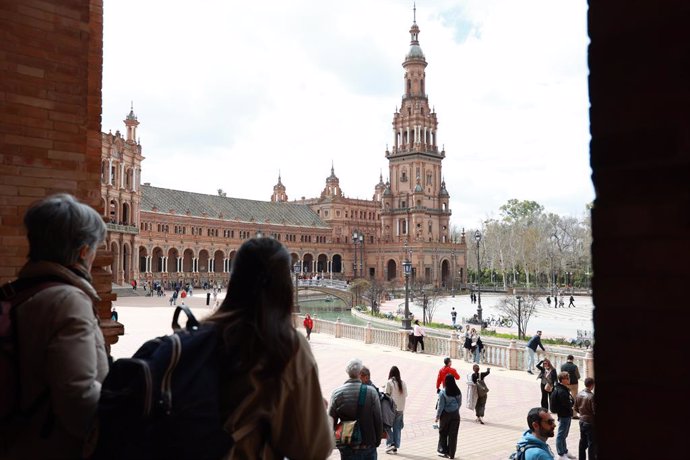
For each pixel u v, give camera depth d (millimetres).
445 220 124188
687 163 1621
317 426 2371
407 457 12102
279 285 2367
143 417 2014
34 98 5070
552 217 125625
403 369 24234
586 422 11070
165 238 96062
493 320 49219
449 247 120500
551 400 12469
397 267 118125
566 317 58188
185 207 102938
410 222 119938
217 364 2221
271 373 2229
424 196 121000
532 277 127125
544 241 117500
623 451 1682
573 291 106750
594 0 1877
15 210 4926
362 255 121438
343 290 77562
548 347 30891
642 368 1655
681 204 1604
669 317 1613
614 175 1780
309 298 89938
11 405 2260
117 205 72500
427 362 26266
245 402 2205
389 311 62812
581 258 119125
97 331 2502
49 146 5137
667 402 1604
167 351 2127
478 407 15547
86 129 5402
